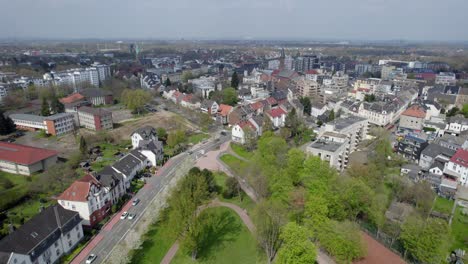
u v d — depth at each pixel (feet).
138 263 234.17
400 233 244.42
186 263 238.68
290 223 209.46
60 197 272.31
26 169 374.43
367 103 624.59
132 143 483.10
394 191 338.54
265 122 531.50
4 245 198.80
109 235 265.34
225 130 579.48
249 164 371.56
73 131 546.67
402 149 453.17
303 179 282.56
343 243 219.00
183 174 347.77
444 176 373.20
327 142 371.76
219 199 332.39
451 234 259.80
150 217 278.67
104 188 296.10
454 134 513.04
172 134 472.85
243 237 268.00
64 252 238.48
